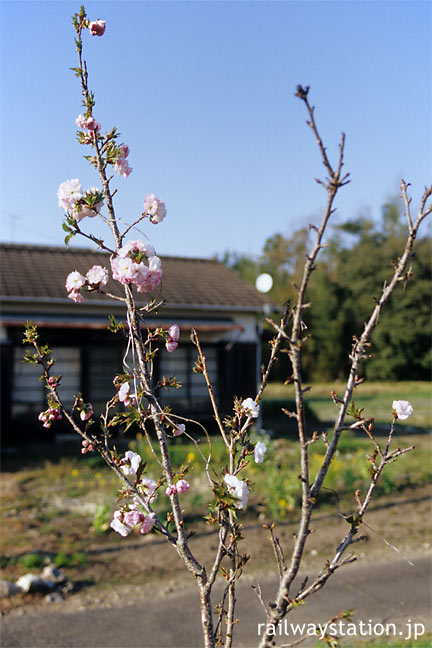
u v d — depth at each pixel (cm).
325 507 816
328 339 3650
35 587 544
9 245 1731
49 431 1378
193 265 1989
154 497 204
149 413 203
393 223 4056
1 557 629
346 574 587
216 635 211
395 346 3756
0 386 1344
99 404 1446
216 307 1561
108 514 729
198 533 699
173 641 443
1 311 1405
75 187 205
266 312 1644
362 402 2483
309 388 167
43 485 967
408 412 191
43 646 437
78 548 666
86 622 482
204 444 1093
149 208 207
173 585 564
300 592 179
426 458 1154
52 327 1346
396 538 702
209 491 816
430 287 3731
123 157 214
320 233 159
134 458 212
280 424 1755
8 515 795
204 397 1555
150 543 683
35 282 1486
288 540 688
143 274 192
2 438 1334
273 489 802
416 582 563
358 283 3784
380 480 922
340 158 155
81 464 1113
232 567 195
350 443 1242
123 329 207
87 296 1457
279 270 4259
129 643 439
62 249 1777
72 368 1423
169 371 1527
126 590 553
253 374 1639
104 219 210
